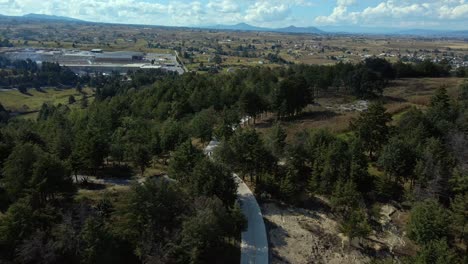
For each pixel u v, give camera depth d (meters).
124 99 113.88
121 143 65.06
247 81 107.12
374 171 58.62
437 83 120.31
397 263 40.84
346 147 56.78
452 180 47.06
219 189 45.59
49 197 47.50
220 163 49.75
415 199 49.25
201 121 72.44
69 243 35.19
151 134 66.25
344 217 50.09
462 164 52.03
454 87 108.19
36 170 43.03
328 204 53.78
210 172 46.66
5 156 51.25
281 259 42.44
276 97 84.38
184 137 65.00
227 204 46.34
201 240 36.75
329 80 109.31
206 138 71.06
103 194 49.94
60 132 65.44
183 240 36.41
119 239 37.22
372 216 50.34
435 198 47.75
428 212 41.19
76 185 52.56
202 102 92.56
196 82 107.19
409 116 64.44
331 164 53.34
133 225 37.81
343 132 73.75
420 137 57.34
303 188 56.50
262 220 48.84
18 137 60.19
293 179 54.94
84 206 41.78
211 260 40.34
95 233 35.00
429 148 52.56
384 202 53.22
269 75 110.31
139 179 58.00
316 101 103.88
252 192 56.06
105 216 41.94
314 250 44.50
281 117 89.19
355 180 51.69
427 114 66.75
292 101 85.00
